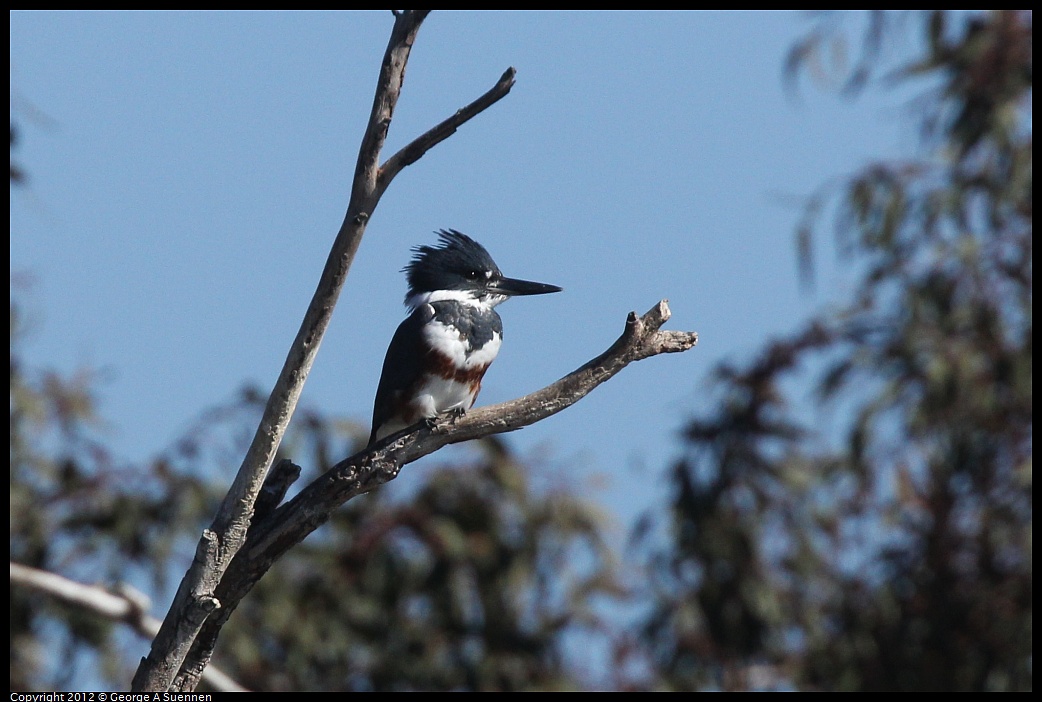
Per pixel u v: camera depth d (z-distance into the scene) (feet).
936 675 44.78
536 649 43.93
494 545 43.75
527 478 44.68
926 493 46.37
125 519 42.65
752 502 46.21
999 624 44.55
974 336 46.50
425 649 43.52
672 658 45.96
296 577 43.93
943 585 45.65
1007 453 45.80
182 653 23.93
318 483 25.05
